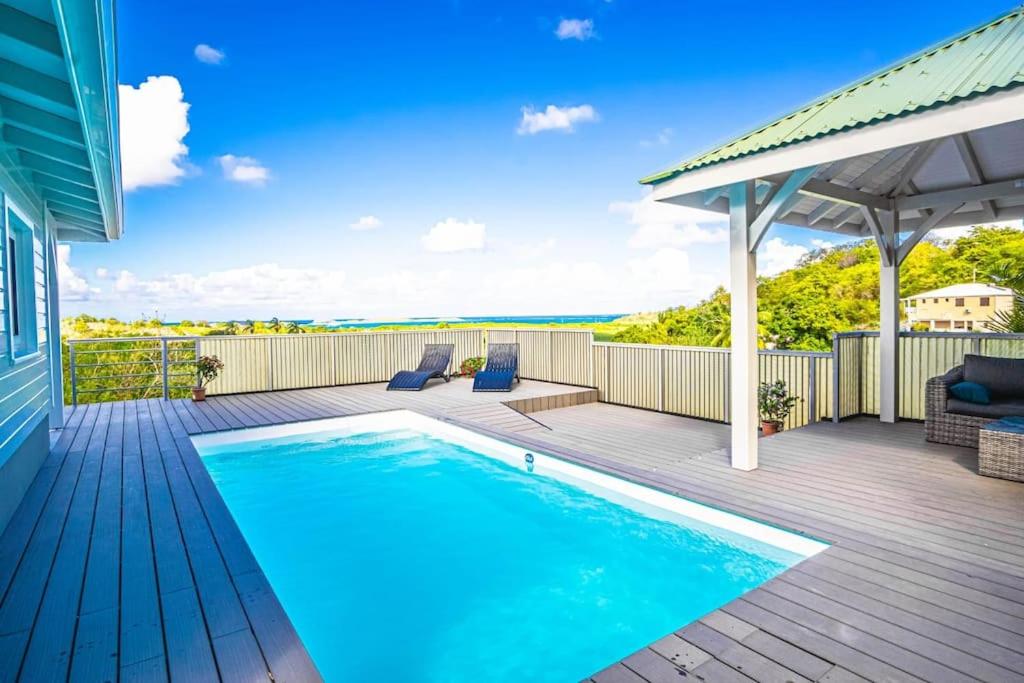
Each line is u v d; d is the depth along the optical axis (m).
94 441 6.91
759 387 7.17
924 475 5.11
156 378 11.98
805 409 7.61
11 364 4.26
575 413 8.87
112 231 7.82
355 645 3.31
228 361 10.69
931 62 4.90
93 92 2.86
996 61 4.07
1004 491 4.66
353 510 5.46
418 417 8.61
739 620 2.83
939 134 3.72
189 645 2.61
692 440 6.82
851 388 7.64
